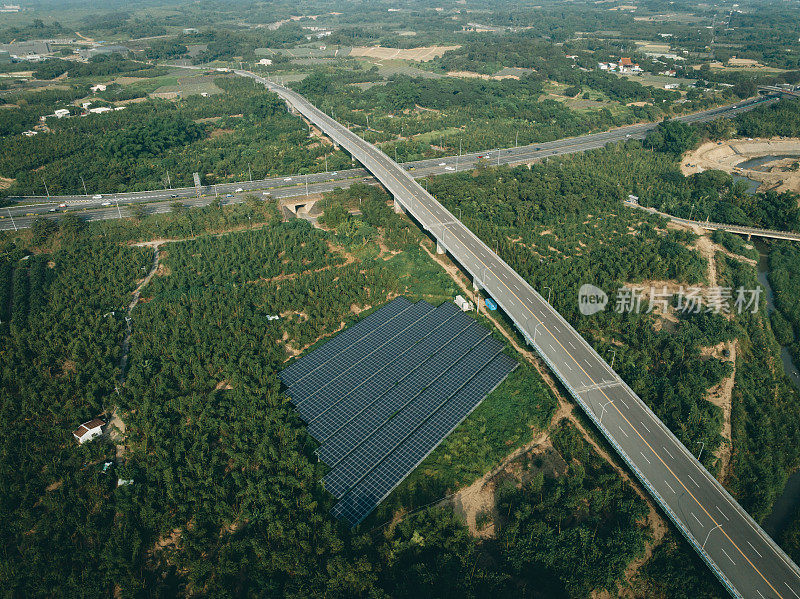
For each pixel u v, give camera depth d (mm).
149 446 143125
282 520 122562
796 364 186375
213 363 172125
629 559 117688
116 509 127500
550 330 179375
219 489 129625
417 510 134125
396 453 142625
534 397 165000
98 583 112875
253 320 189375
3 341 179500
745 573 108188
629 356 172875
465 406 158000
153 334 182375
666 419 151375
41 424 149375
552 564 117438
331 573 110438
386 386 164250
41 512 128750
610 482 136000
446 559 115500
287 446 142000
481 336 188375
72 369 171250
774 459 146375
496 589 111938
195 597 113875
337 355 177375
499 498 136750
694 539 113688
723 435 152375
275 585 111062
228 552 117250
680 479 127625
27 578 113500
